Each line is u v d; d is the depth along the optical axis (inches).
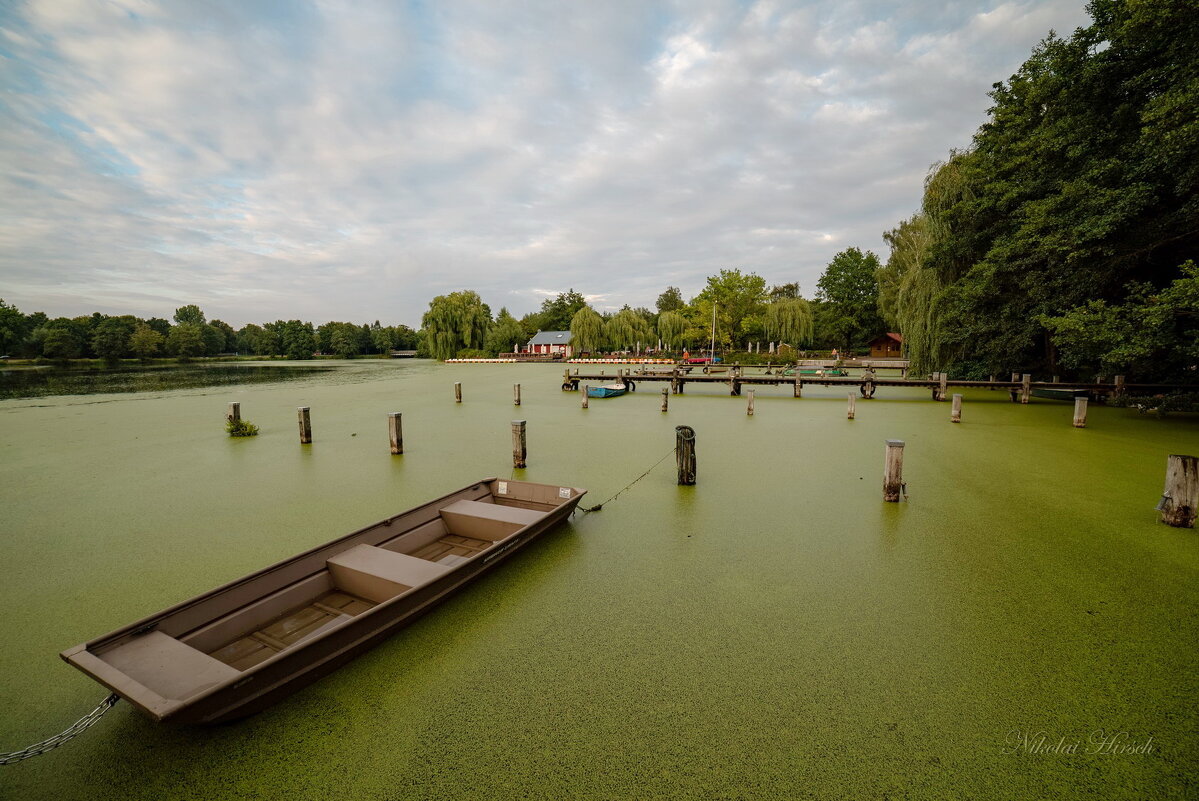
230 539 268.8
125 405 840.9
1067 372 873.5
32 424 642.2
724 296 2153.1
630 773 120.0
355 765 123.3
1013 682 150.8
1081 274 604.4
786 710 140.0
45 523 291.9
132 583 220.8
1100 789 115.0
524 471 399.2
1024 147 681.6
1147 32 503.8
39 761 125.3
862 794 113.9
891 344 2171.5
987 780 117.3
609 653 166.7
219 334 4001.0
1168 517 273.9
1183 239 572.1
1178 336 525.0
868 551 246.2
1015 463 410.0
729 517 293.7
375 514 306.0
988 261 754.8
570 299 3654.0
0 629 185.5
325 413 732.7
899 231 1785.2
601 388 904.3
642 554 243.8
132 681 115.9
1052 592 204.4
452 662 161.8
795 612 191.3
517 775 120.0
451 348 2728.8
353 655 157.6
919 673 155.3
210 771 122.0
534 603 198.2
